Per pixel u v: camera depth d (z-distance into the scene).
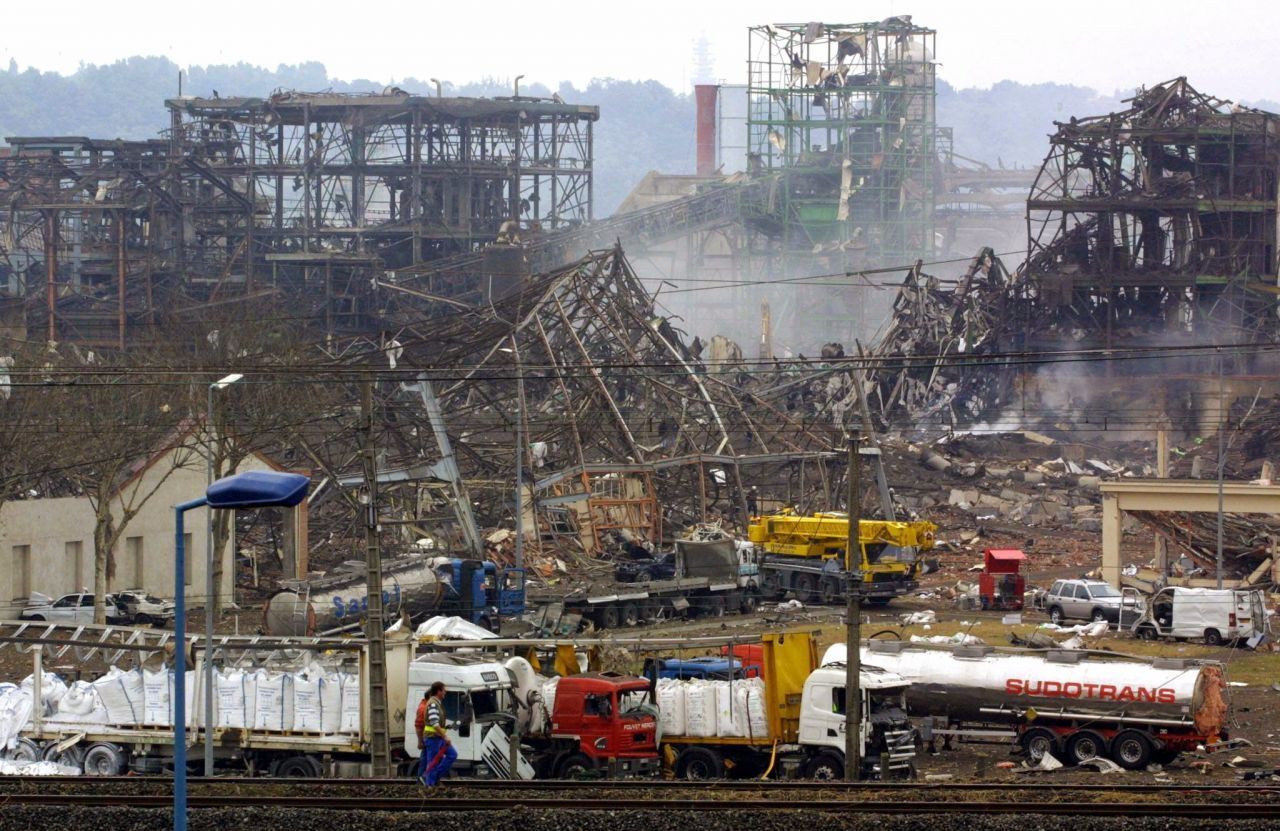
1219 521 133.75
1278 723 90.00
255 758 76.25
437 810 58.69
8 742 78.31
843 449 181.62
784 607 144.88
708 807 59.03
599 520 170.50
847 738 70.75
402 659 77.50
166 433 142.88
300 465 173.75
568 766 75.31
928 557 166.38
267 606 118.06
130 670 80.31
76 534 140.75
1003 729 83.19
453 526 166.62
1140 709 79.25
